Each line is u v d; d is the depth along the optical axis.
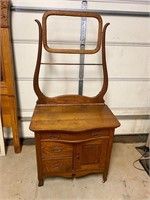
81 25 1.55
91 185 1.43
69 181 1.46
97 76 1.76
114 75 1.79
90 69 1.72
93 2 1.50
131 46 1.69
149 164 1.66
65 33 1.57
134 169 1.61
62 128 1.17
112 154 1.79
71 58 1.65
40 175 1.34
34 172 1.53
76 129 1.17
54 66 1.67
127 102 1.94
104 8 1.53
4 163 1.61
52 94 1.79
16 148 1.71
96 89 1.81
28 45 1.58
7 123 1.62
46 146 1.24
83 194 1.35
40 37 1.27
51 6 1.49
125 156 1.77
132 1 1.54
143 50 1.72
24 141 1.91
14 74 1.65
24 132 1.93
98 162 1.37
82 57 1.66
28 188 1.38
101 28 1.30
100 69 1.73
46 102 1.46
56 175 1.37
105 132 1.26
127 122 2.03
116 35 1.63
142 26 1.63
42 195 1.33
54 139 1.22
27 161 1.64
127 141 2.00
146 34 1.66
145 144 1.95
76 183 1.44
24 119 1.86
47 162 1.30
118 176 1.53
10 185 1.40
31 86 1.73
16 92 1.74
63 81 1.74
